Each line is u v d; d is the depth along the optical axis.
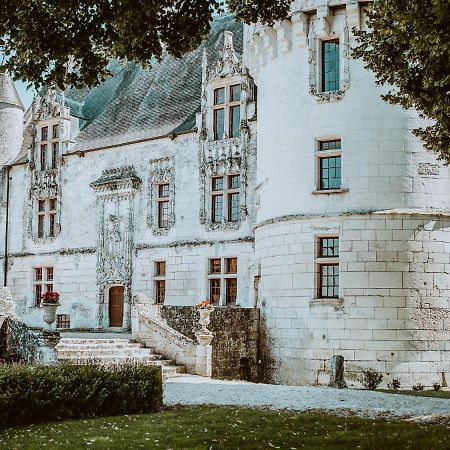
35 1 11.99
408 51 14.57
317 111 22.95
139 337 22.98
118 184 32.56
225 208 29.05
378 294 21.55
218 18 35.25
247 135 28.45
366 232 21.84
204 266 29.41
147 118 33.50
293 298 22.83
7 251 37.12
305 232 22.73
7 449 10.27
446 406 15.03
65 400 13.20
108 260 32.84
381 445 10.49
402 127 22.16
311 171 22.91
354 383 21.36
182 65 34.38
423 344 21.44
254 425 12.19
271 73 24.70
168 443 10.62
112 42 12.58
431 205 22.08
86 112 37.38
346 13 22.53
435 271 21.81
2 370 12.84
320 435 11.31
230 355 23.20
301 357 22.38
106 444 10.52
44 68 12.41
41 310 35.22
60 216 35.06
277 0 14.39
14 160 37.75
